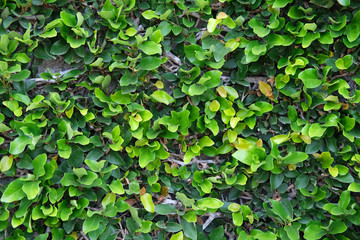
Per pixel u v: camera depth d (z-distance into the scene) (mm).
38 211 529
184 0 580
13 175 539
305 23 580
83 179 541
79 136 550
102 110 564
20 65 538
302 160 559
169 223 579
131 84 560
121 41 543
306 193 581
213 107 574
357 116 566
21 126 529
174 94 576
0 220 528
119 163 567
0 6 535
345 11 575
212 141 582
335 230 565
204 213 580
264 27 583
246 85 584
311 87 551
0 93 530
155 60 556
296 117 580
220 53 572
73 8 560
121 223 583
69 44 556
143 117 561
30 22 552
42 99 533
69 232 547
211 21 562
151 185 569
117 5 563
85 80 575
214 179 576
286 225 570
